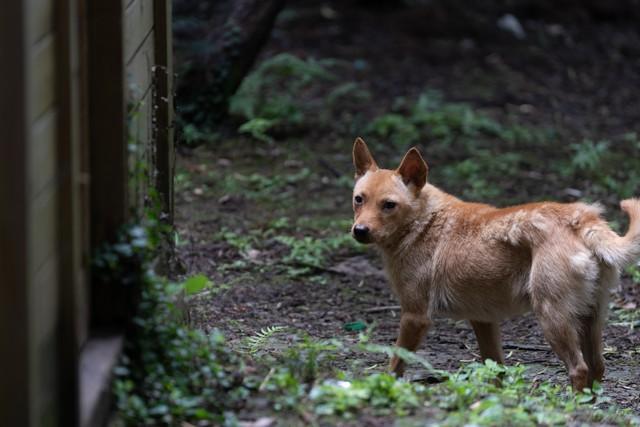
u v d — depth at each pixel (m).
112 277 7.81
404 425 7.69
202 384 8.17
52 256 6.48
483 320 10.80
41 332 6.18
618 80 29.55
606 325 13.59
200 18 30.17
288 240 16.39
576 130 24.55
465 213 10.88
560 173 21.20
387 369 10.84
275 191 19.55
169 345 8.12
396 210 10.91
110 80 7.60
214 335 8.66
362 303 14.31
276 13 22.36
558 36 33.50
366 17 33.41
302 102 25.59
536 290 10.02
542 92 27.70
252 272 15.30
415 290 10.95
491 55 30.72
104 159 7.69
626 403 10.38
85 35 7.34
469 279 10.61
